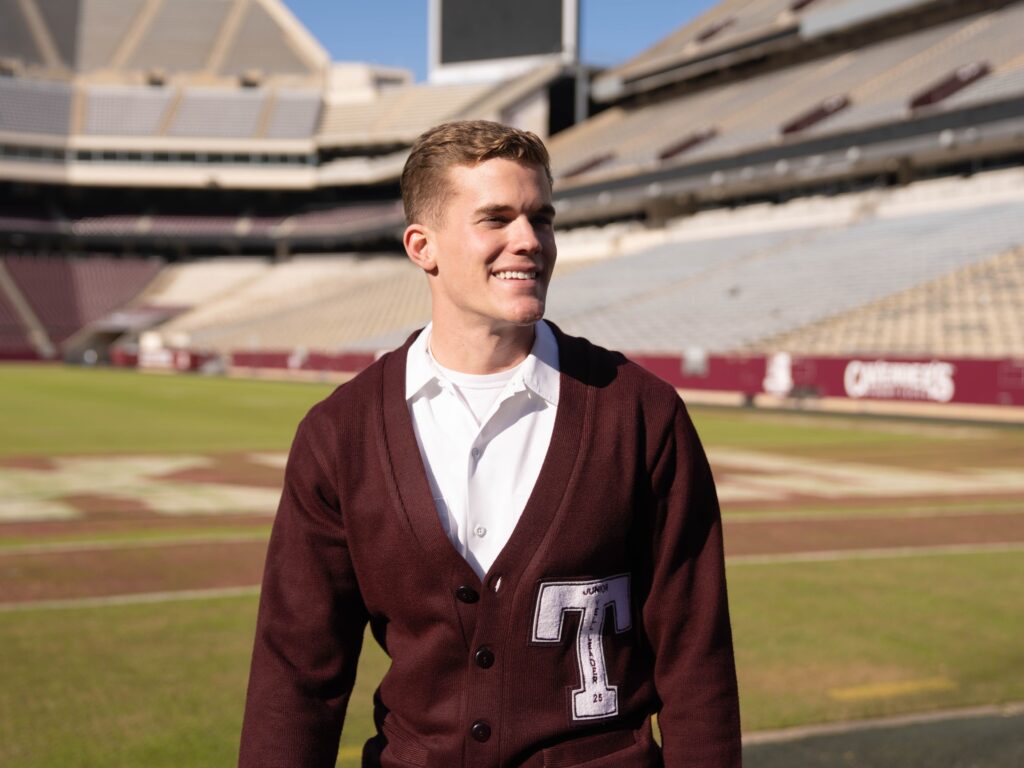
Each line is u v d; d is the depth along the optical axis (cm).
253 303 6247
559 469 175
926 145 3334
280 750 175
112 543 837
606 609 179
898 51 4372
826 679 492
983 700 463
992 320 2536
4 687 471
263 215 7031
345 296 5766
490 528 177
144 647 537
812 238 3741
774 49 4909
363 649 563
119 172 6494
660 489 180
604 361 186
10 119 6322
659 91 5719
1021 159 3475
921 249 3134
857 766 388
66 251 6969
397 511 174
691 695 178
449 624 174
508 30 6066
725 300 3488
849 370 2486
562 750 175
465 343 179
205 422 2192
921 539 870
